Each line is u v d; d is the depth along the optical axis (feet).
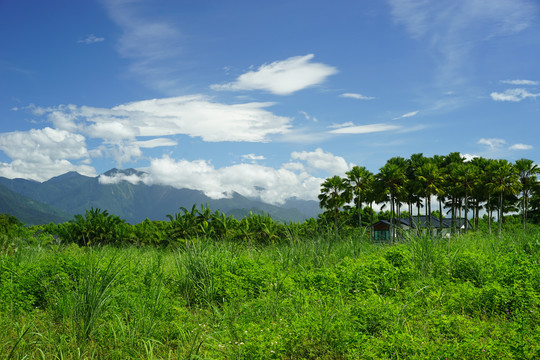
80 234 218.59
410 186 224.94
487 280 25.27
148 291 24.91
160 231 213.66
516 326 16.21
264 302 23.09
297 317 19.79
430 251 30.42
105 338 19.52
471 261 27.76
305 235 37.68
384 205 226.79
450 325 17.42
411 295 21.84
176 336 20.10
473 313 20.66
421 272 28.19
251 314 21.83
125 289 24.16
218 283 26.89
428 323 18.25
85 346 18.74
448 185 228.63
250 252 36.29
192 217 197.36
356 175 221.66
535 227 43.93
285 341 17.07
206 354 16.83
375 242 41.32
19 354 17.24
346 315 19.19
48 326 21.62
